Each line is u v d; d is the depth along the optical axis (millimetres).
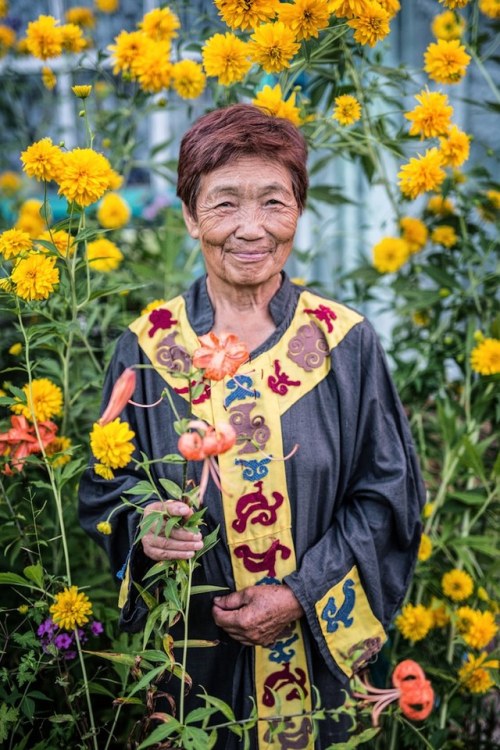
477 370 2049
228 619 1526
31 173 1637
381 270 2371
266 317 1618
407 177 1891
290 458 1548
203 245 1554
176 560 1383
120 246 2754
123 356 1661
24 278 1609
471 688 1911
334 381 1599
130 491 1312
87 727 1698
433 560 2107
